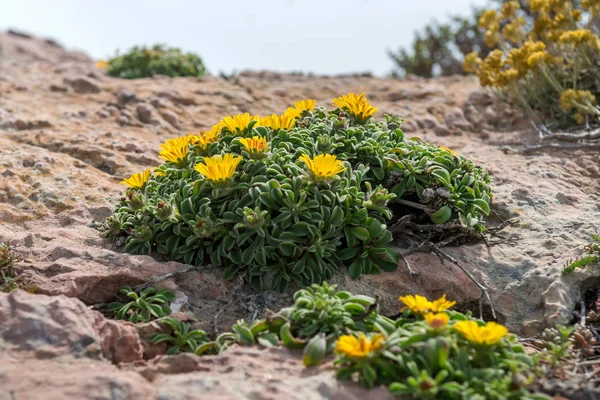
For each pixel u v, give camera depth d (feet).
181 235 3.22
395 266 3.23
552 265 3.25
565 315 3.13
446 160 3.38
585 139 4.00
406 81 5.34
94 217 3.42
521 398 2.75
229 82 4.92
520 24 4.45
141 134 4.08
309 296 2.97
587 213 3.48
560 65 4.26
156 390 2.75
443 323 2.81
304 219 3.15
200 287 3.16
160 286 3.13
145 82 4.84
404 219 3.28
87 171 3.67
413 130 4.23
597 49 4.08
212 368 2.83
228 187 3.16
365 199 3.26
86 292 3.10
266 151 3.23
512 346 2.89
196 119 4.29
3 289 3.05
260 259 3.14
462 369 2.79
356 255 3.22
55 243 3.24
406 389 2.74
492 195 3.48
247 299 3.14
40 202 3.45
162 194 3.31
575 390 2.83
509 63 4.27
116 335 2.92
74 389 2.72
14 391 2.71
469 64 4.50
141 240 3.23
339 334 2.90
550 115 4.28
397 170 3.33
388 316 3.18
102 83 4.81
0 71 5.47
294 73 5.77
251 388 2.75
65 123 4.11
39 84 4.70
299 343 2.89
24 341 2.84
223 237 3.17
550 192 3.59
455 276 3.24
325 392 2.76
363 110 3.47
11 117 4.05
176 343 3.00
